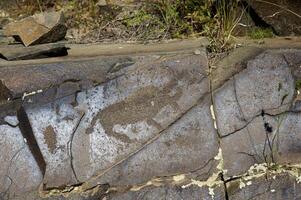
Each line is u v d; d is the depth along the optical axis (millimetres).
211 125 1487
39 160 1400
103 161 1435
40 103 1400
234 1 1792
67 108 1413
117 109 1443
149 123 1460
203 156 1488
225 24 1720
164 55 1489
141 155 1457
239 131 1506
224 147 1498
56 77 1416
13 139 1391
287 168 1553
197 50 1520
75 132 1417
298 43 1651
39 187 1404
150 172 1467
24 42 1673
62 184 1414
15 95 1385
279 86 1523
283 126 1535
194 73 1485
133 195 1464
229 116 1498
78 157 1420
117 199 1455
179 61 1481
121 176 1448
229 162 1503
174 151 1475
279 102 1525
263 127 1521
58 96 1410
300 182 1570
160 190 1476
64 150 1411
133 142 1451
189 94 1481
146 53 1522
